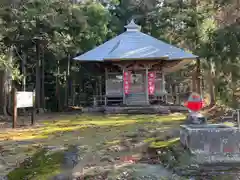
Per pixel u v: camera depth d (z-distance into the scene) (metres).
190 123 7.16
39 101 24.19
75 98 32.03
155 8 33.19
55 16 21.12
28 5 18.81
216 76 21.30
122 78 22.42
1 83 19.56
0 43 17.59
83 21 24.30
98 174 5.01
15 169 5.22
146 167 5.47
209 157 5.55
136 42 23.50
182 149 6.15
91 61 21.62
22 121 15.52
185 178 4.81
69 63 29.20
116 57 20.59
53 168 4.94
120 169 5.32
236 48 16.69
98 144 7.82
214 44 17.84
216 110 17.73
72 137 9.35
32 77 30.14
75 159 5.57
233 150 5.67
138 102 21.31
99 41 28.97
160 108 19.14
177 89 32.03
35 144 8.20
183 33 25.52
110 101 22.64
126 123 13.14
